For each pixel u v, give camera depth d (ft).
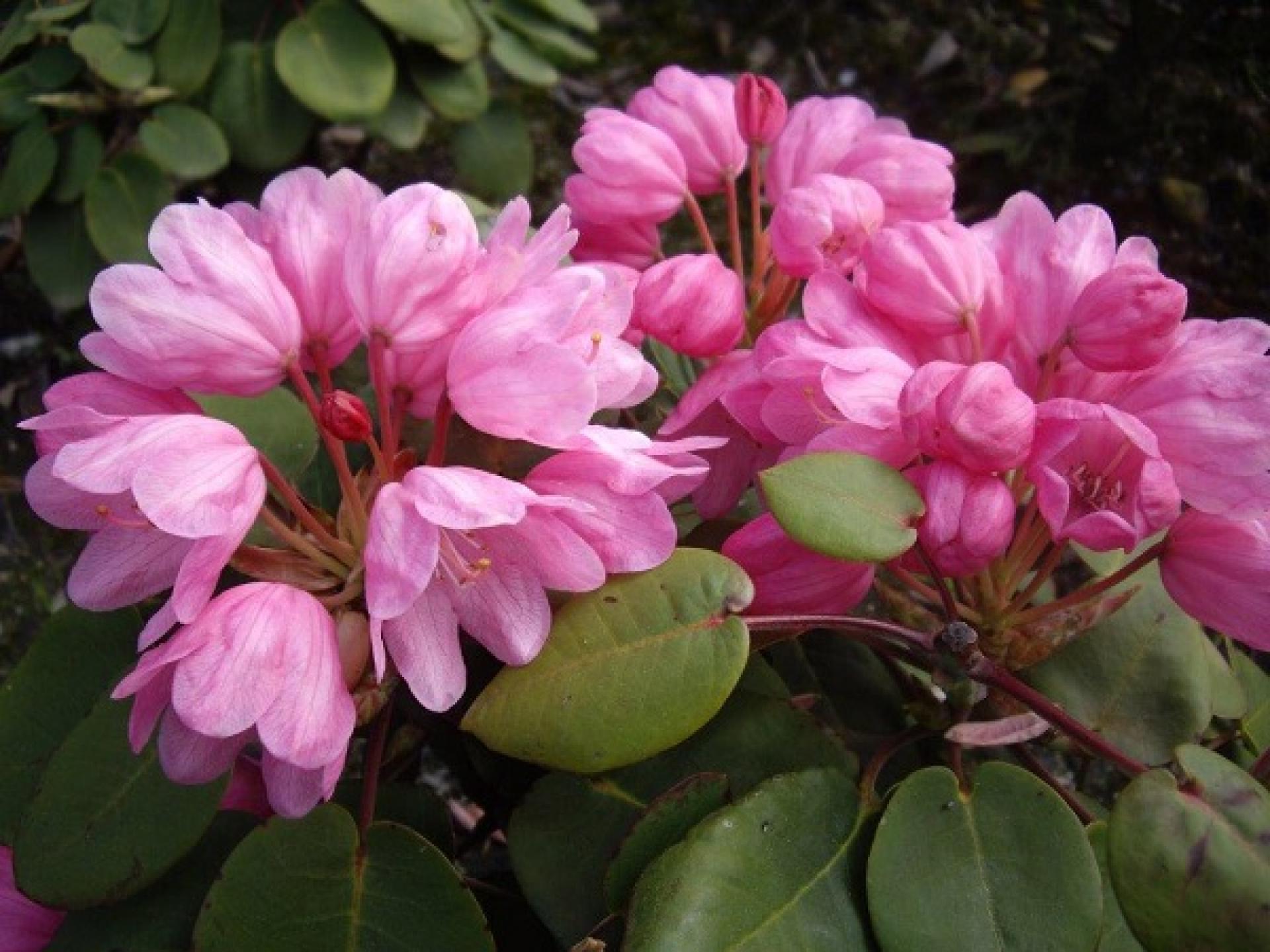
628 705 0.97
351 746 1.84
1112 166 2.56
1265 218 2.35
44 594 2.29
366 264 0.96
